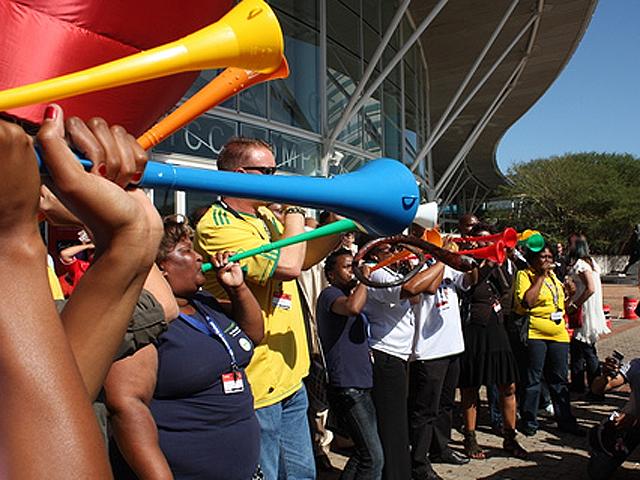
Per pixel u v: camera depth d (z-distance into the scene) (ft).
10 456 1.83
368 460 11.54
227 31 2.56
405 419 12.64
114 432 5.49
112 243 2.79
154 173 2.72
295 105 29.17
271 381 8.77
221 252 7.57
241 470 6.88
